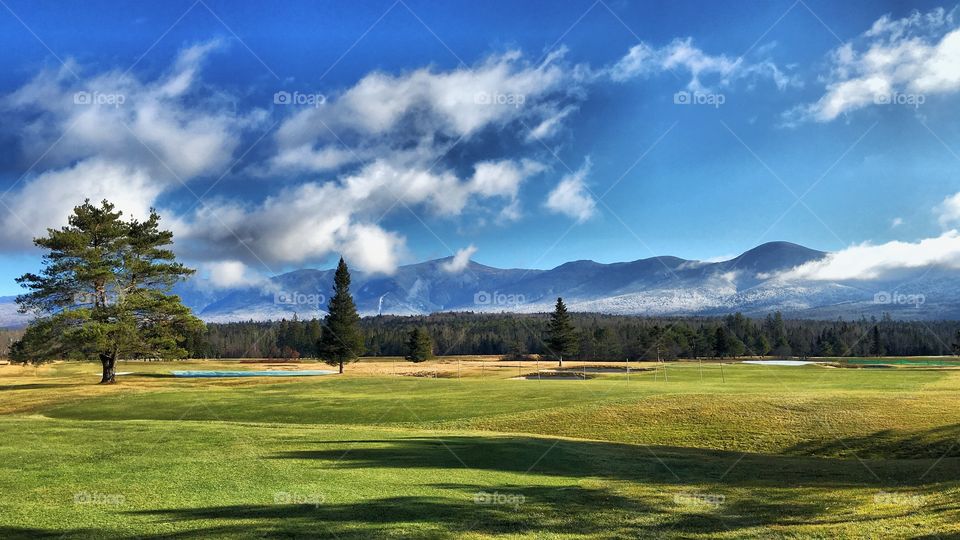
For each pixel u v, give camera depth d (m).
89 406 39.62
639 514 13.31
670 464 20.31
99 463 18.25
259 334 170.12
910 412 29.77
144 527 11.44
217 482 15.65
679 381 56.69
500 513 13.13
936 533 11.32
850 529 11.91
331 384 54.44
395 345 157.75
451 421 32.41
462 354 156.25
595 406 34.41
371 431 27.28
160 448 21.17
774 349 144.88
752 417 30.08
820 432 27.33
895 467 19.81
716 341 132.00
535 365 99.56
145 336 59.16
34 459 18.83
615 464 20.11
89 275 54.59
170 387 53.31
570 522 12.55
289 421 33.56
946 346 151.12
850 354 146.50
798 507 14.04
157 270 59.16
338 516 12.48
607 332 136.38
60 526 11.43
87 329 53.03
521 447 22.91
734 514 13.39
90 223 57.31
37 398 44.50
